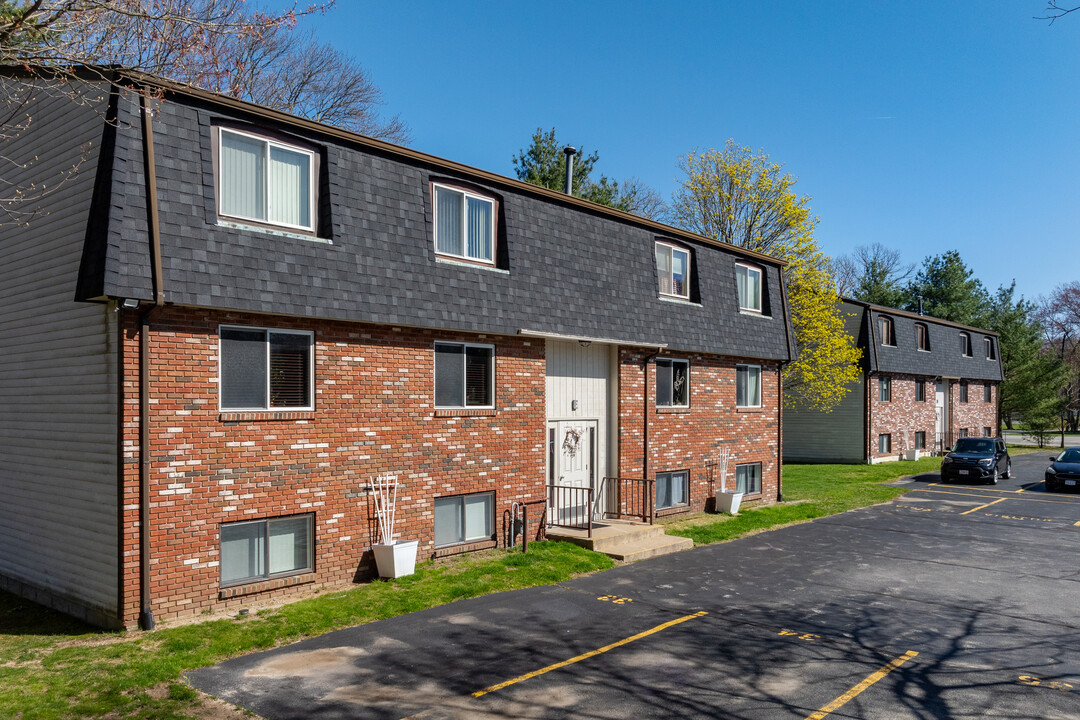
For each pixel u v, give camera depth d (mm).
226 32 10242
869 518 19781
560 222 15312
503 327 13648
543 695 7582
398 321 11945
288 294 10578
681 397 19172
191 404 9828
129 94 9406
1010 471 32781
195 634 9094
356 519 11703
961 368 43062
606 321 15961
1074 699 7633
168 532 9578
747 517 19016
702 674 8250
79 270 9539
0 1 10406
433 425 12898
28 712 6938
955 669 8500
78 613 10008
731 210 34938
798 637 9633
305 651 8781
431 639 9273
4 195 11555
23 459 11219
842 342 31422
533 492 14820
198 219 9852
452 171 13281
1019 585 12586
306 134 11281
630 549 14469
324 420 11289
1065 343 75688
